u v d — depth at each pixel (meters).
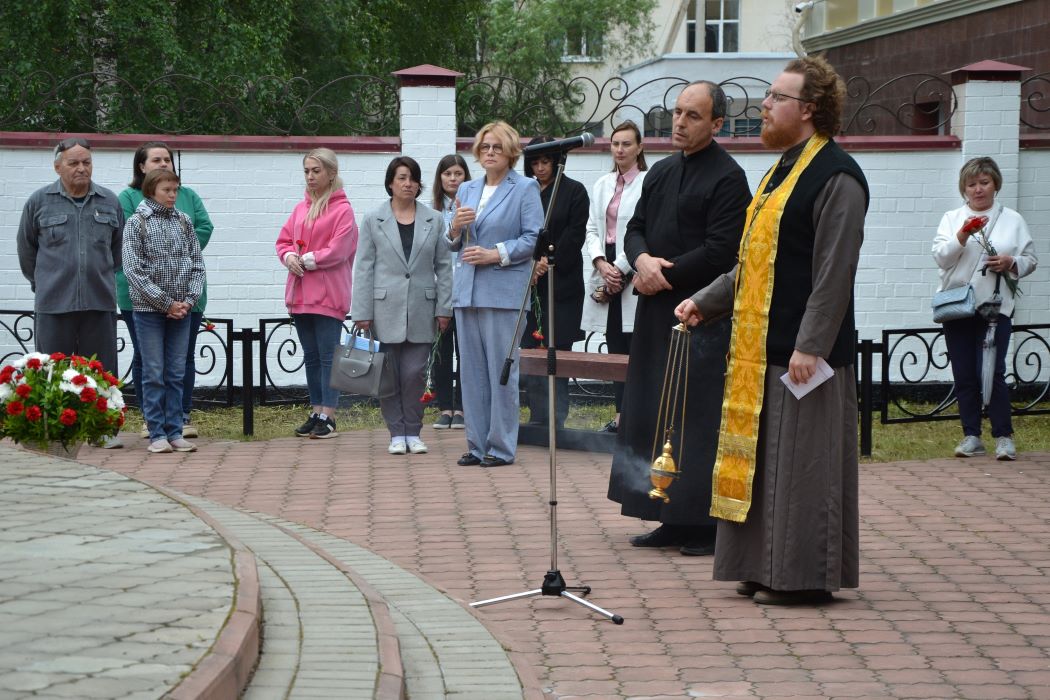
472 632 5.47
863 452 10.05
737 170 6.96
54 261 9.89
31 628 4.12
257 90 15.50
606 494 8.53
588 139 6.18
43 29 19.69
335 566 5.99
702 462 6.91
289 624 4.92
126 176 12.49
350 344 9.67
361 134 13.60
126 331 12.49
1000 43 16.70
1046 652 5.32
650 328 7.10
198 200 10.59
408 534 7.41
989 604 6.04
